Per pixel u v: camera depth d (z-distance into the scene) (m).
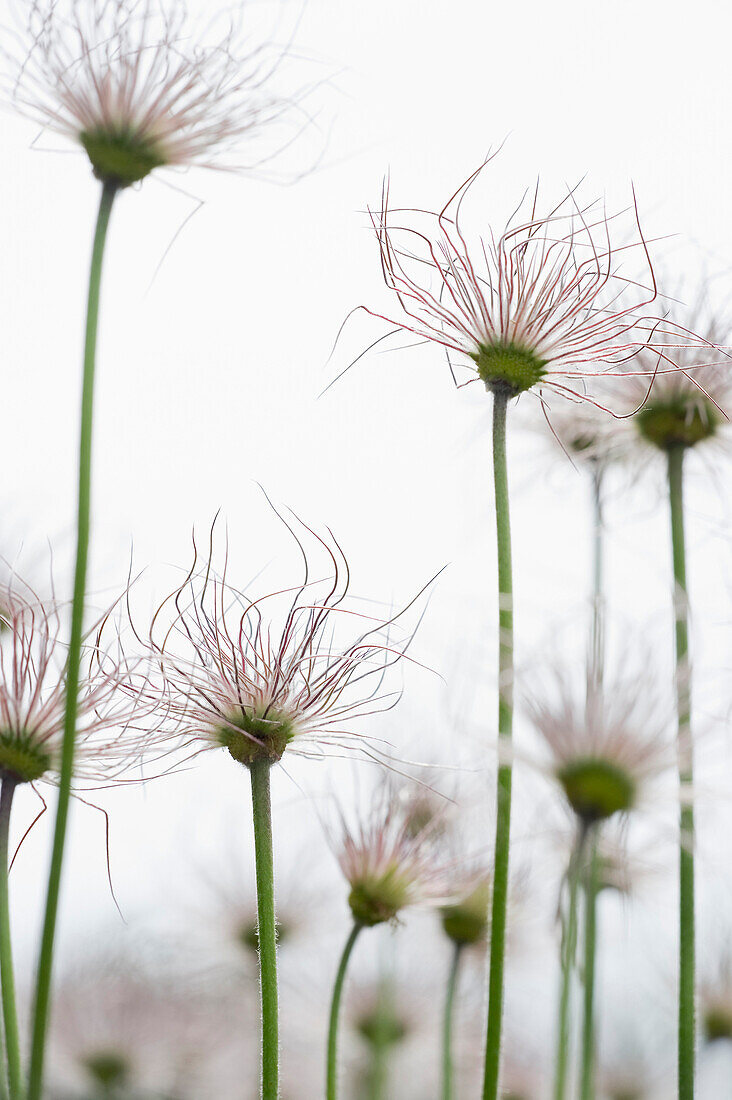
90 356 0.44
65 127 0.48
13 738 0.45
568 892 0.52
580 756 0.49
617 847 0.53
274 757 0.46
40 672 0.46
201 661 0.47
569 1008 0.51
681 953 0.48
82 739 0.46
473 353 0.48
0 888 0.43
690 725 0.49
